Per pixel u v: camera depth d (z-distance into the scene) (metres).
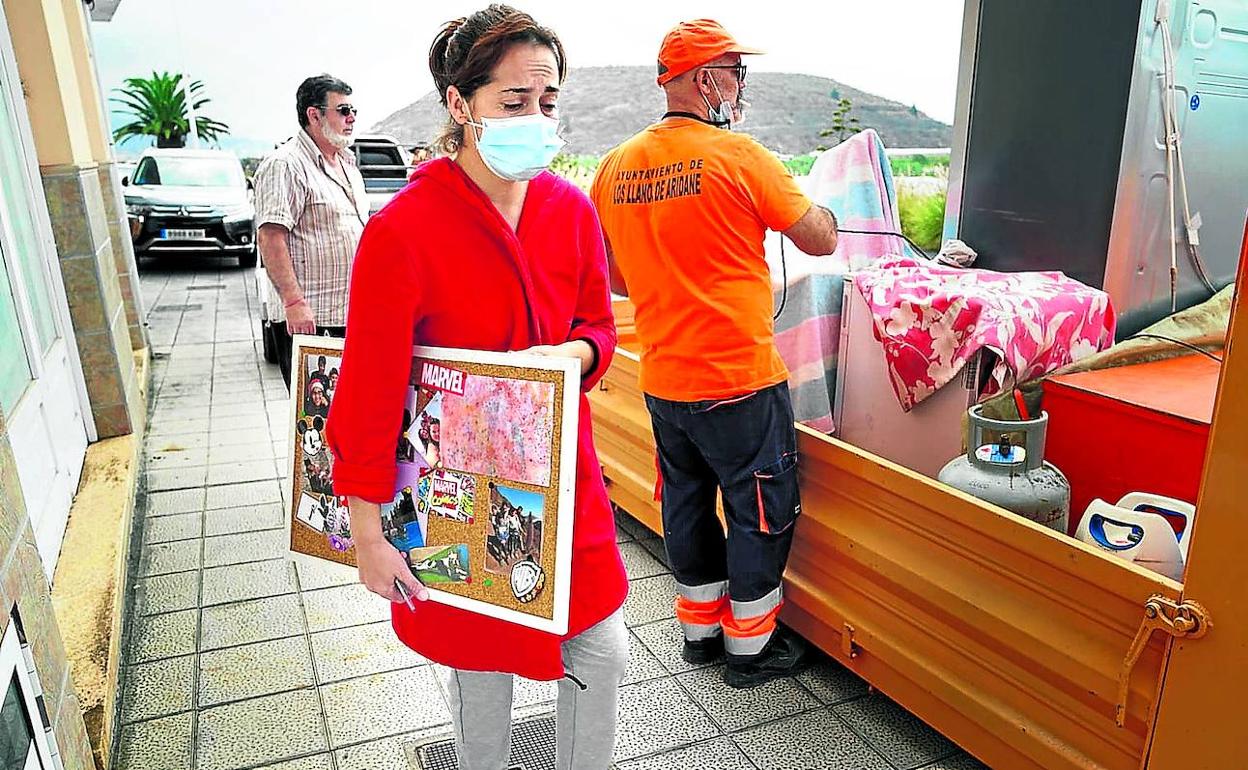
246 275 11.82
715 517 2.55
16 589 1.46
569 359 1.29
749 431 2.25
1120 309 2.70
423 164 1.40
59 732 1.58
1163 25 2.46
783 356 2.77
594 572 1.54
